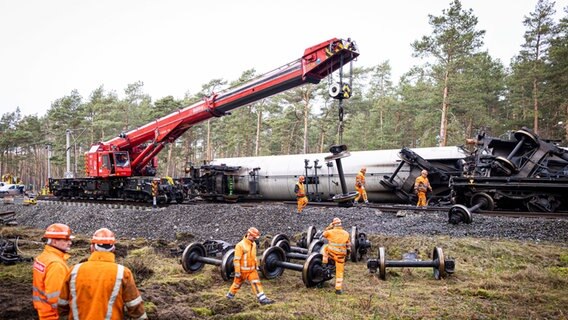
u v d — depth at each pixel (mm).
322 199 22516
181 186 23484
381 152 20953
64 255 4469
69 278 3988
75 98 63375
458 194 16484
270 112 51344
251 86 16906
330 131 52719
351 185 21203
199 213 17031
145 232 16062
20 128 69688
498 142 16703
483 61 39938
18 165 81875
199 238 14438
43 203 23453
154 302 7539
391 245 11812
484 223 12742
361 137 49562
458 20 32469
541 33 36969
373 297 8008
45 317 4211
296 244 12844
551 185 14258
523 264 9781
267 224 14984
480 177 15375
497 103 46438
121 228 16859
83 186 25281
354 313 7055
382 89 58312
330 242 8562
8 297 7645
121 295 4027
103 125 54625
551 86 34344
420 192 16516
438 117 38312
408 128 50750
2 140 66062
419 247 11305
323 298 8000
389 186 19609
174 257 11969
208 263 9672
